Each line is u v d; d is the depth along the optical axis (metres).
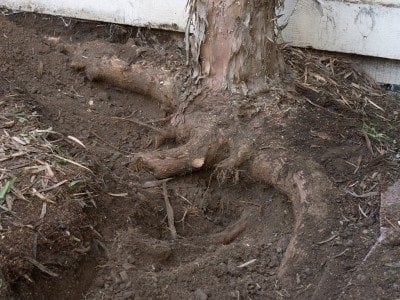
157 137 1.94
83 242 1.50
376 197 1.64
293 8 2.23
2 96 1.90
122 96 2.15
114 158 1.85
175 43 2.40
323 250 1.52
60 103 2.04
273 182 1.72
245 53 1.85
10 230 1.42
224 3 1.81
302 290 1.47
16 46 2.19
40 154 1.64
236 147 1.79
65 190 1.55
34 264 1.39
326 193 1.62
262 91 1.89
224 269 1.52
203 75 1.91
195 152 1.81
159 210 1.74
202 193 1.83
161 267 1.55
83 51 2.19
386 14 2.19
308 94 2.02
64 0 2.42
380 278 1.44
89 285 1.46
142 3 2.35
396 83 2.30
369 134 1.88
